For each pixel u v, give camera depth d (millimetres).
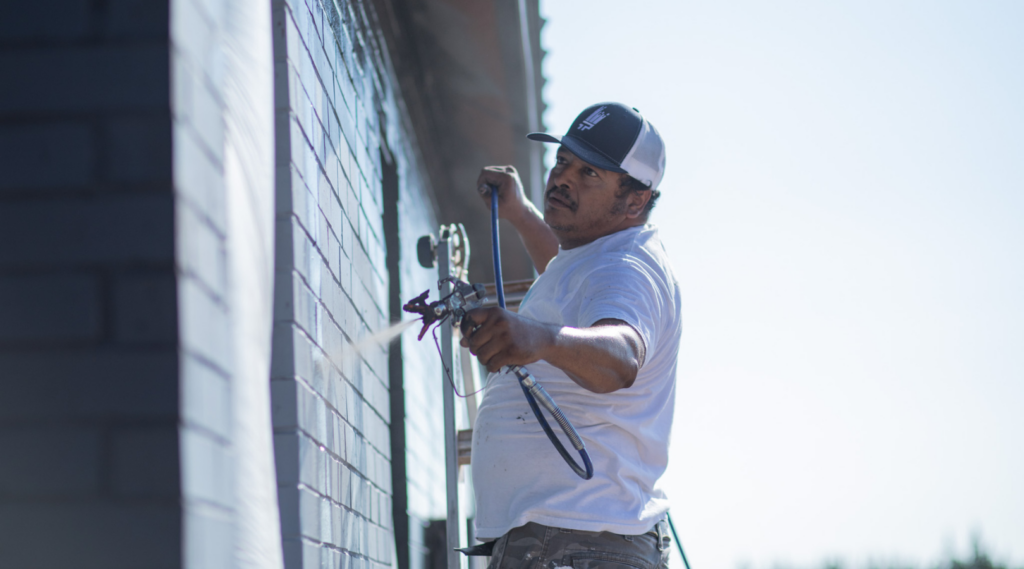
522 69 4816
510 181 2941
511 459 2064
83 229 1109
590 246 2254
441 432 5445
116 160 1118
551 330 1701
